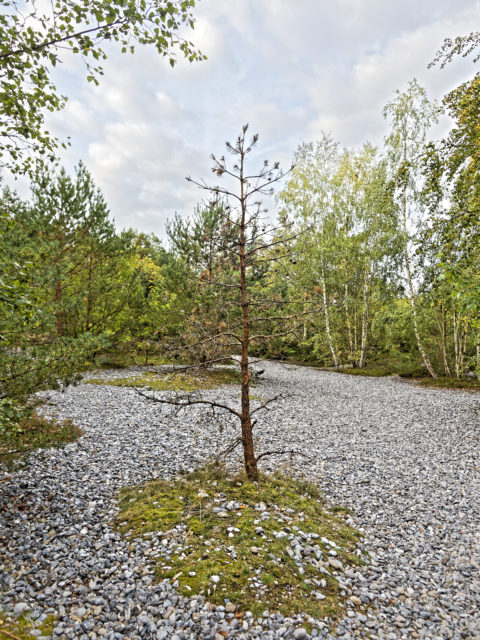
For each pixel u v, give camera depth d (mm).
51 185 15516
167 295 19812
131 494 6051
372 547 5254
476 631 3693
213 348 6535
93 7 3535
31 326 5168
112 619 3486
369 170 26562
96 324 17906
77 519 5230
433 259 19359
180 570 4191
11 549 4395
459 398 17031
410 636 3594
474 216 11312
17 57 3668
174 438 9328
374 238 25672
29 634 3201
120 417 10758
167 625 3443
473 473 8133
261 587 4016
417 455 9320
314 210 27594
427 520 6102
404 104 22188
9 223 5160
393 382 22828
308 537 5070
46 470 6703
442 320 22484
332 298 27453
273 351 7582
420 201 22172
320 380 23031
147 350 20453
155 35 3842
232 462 7988
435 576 4645
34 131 4352
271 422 11875
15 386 4883
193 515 5422
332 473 8000
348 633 3523
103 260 17641
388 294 27062
